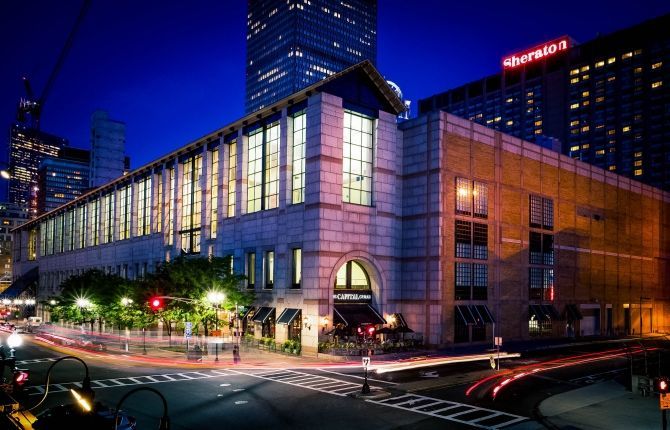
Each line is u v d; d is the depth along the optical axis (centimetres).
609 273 8238
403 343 5459
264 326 5934
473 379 3888
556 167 7375
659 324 9312
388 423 2584
